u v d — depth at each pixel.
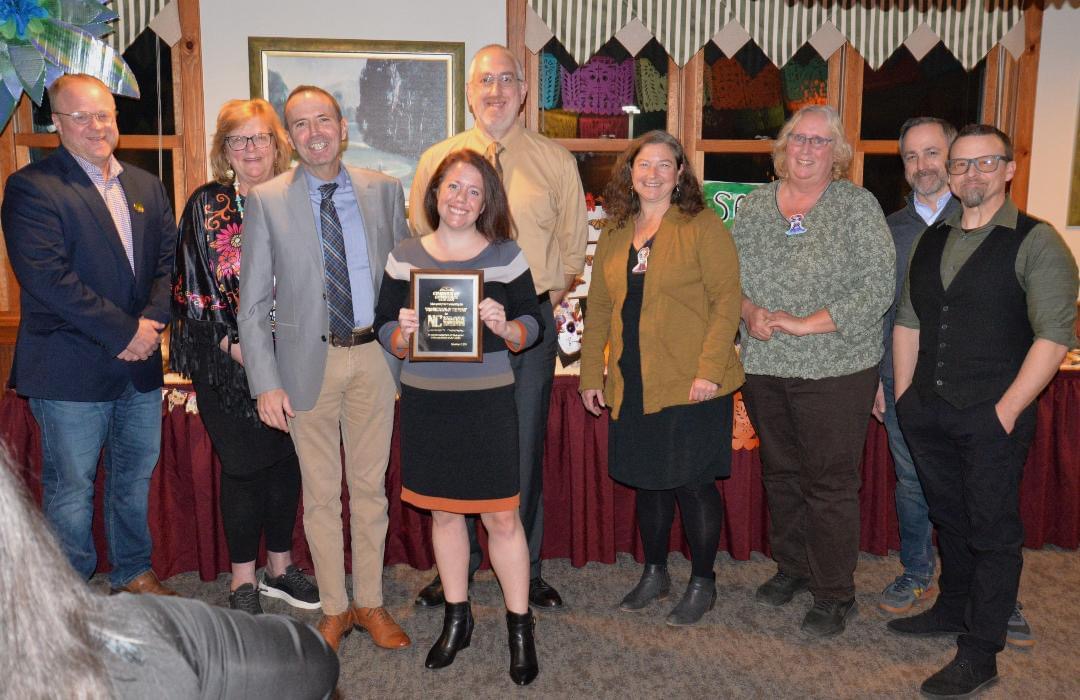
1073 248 3.89
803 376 2.57
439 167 2.30
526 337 2.26
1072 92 3.80
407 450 2.33
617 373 2.62
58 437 2.58
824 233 2.52
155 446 2.80
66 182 2.50
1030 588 2.99
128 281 2.60
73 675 0.54
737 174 3.81
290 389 2.37
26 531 0.55
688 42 3.59
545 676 2.45
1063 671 2.46
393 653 2.57
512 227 2.44
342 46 3.45
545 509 3.25
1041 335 2.17
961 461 2.38
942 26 3.68
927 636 2.67
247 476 2.66
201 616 0.71
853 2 3.62
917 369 2.43
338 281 2.36
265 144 2.49
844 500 2.63
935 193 2.79
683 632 2.71
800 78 3.79
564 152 2.77
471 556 2.96
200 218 2.49
